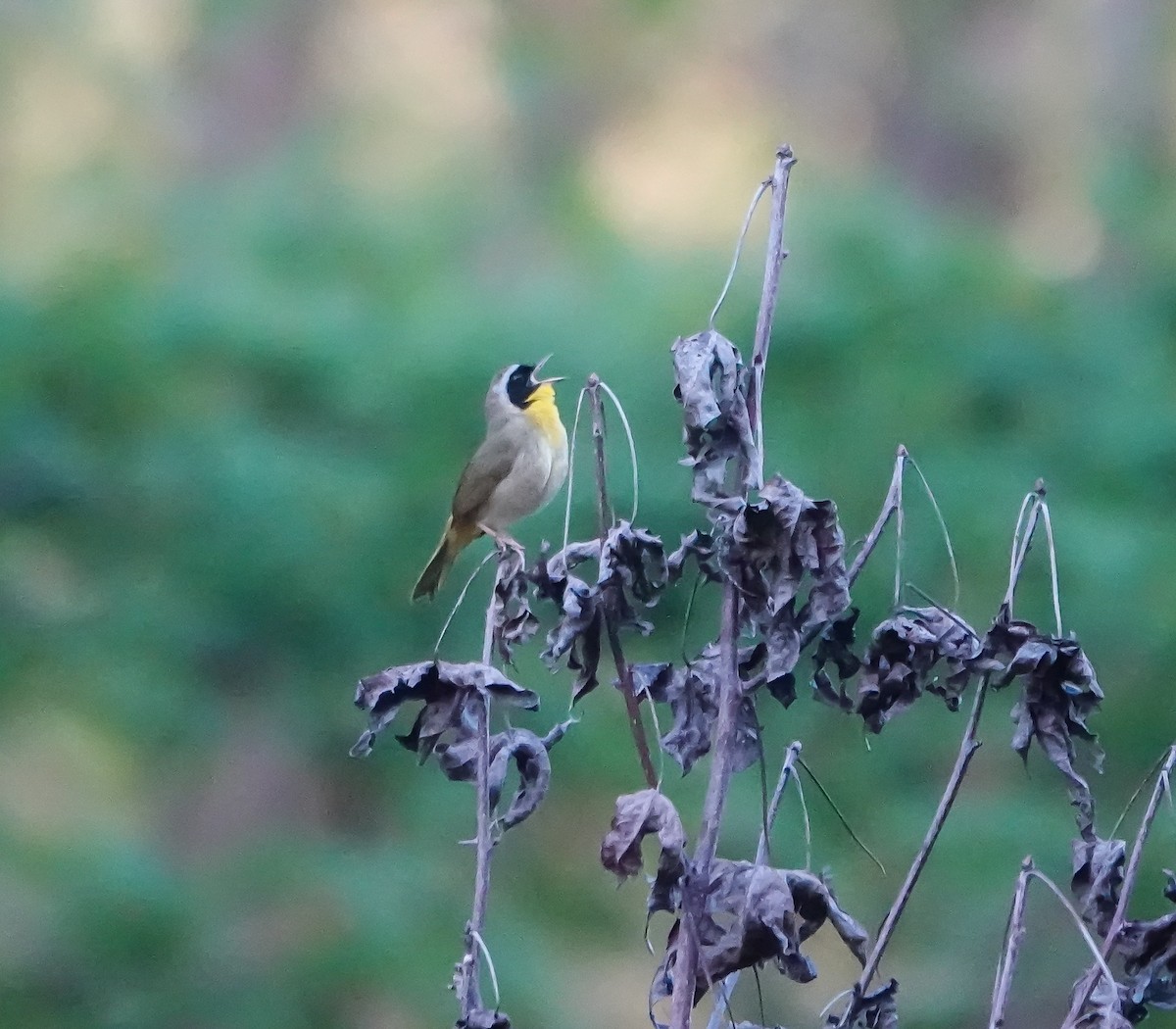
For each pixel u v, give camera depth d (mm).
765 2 20625
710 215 19797
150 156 18984
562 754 13375
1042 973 12500
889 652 5797
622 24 20203
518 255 18297
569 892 14602
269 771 14797
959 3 20406
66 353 14000
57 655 13688
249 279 15219
